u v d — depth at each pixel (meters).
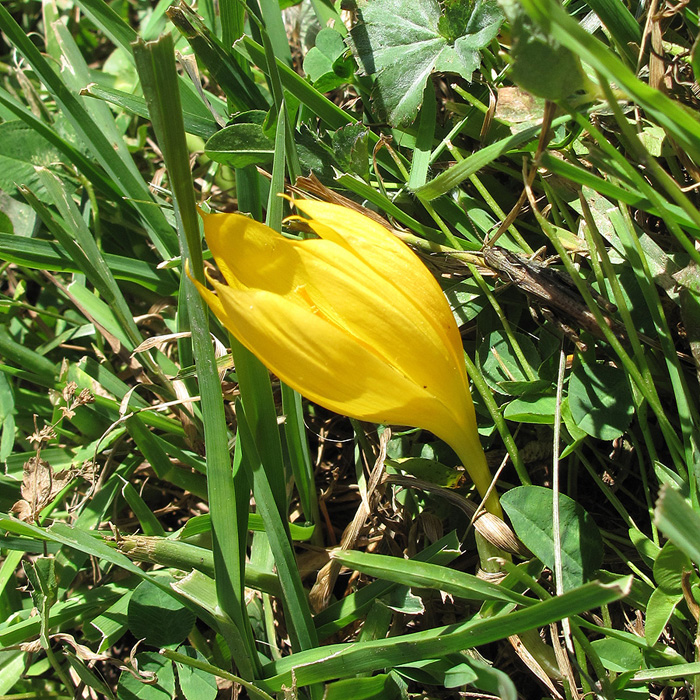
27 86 0.21
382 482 0.16
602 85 0.13
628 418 0.15
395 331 0.13
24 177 0.20
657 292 0.15
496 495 0.15
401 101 0.17
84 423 0.18
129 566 0.15
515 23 0.12
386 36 0.17
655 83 0.15
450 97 0.18
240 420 0.15
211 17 0.20
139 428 0.17
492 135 0.17
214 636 0.17
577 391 0.16
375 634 0.15
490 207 0.17
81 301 0.19
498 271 0.16
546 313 0.16
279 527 0.15
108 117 0.20
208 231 0.13
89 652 0.15
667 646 0.15
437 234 0.17
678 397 0.15
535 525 0.15
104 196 0.20
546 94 0.13
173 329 0.19
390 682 0.15
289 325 0.13
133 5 0.23
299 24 0.20
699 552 0.13
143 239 0.20
